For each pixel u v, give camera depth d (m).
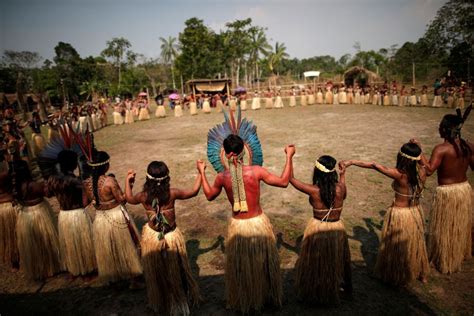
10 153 5.90
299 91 36.03
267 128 16.05
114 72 66.94
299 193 6.94
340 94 28.22
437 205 4.03
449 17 34.22
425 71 42.25
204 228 5.58
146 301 3.83
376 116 18.42
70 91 59.84
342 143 11.66
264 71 79.12
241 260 3.37
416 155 3.57
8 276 4.48
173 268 3.46
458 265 4.01
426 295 3.67
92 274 4.30
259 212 3.51
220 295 3.87
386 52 62.94
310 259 3.49
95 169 3.79
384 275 3.85
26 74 48.25
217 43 57.19
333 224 3.45
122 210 3.96
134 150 12.40
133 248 4.00
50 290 4.13
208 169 9.26
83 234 4.13
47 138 16.84
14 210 4.41
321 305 3.56
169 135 15.57
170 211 3.52
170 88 70.31
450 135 3.85
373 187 7.08
